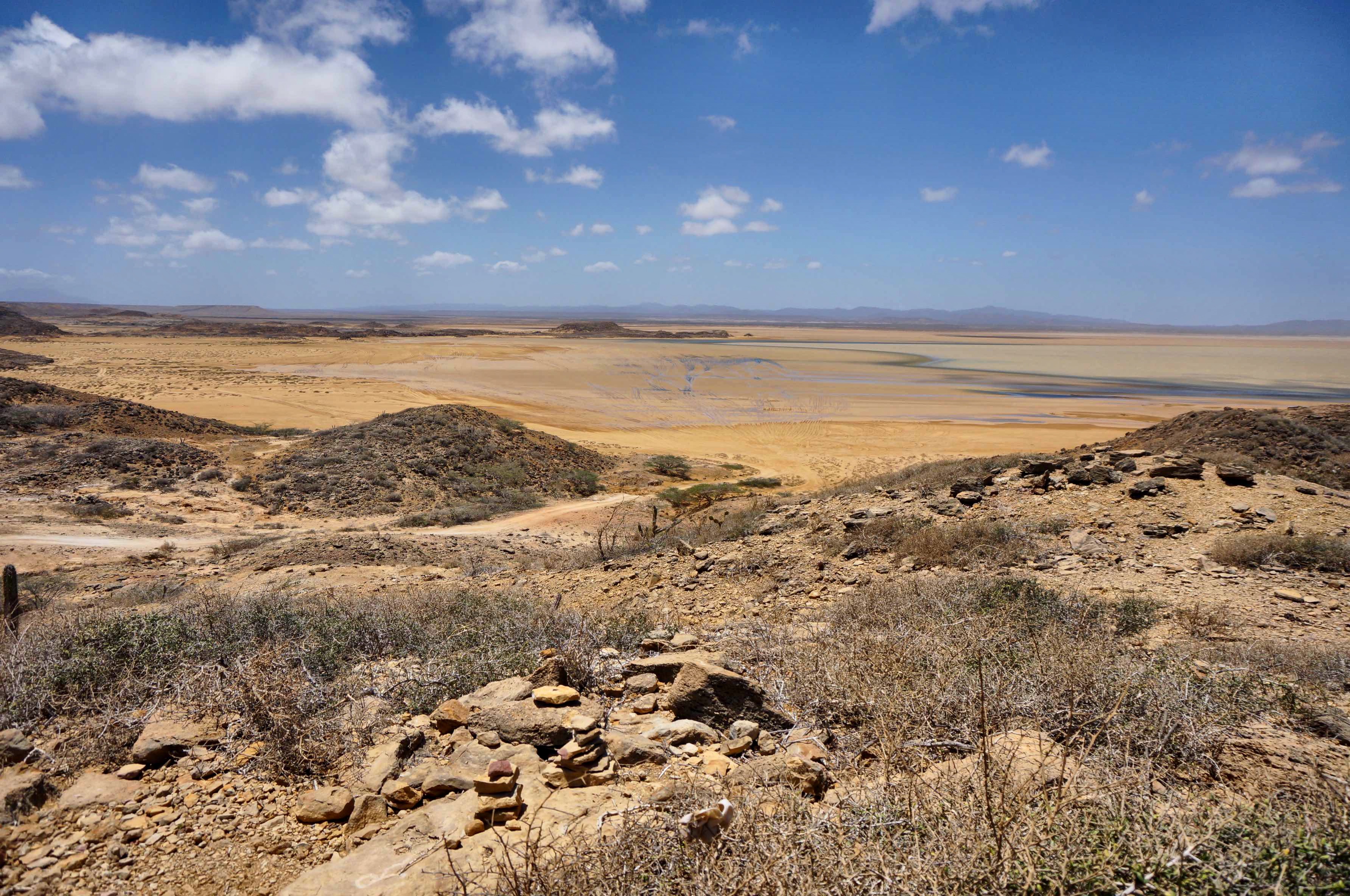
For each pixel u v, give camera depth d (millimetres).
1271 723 4477
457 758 4211
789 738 4469
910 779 3197
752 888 2580
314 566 15742
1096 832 2682
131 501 26422
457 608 8539
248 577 15094
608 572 12688
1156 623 7305
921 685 4656
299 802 3916
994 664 4992
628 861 2875
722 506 23781
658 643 6602
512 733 4398
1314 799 3098
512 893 2764
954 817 2811
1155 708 4176
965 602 7617
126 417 37875
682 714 4824
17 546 18469
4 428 33312
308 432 42438
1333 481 17672
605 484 35656
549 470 36344
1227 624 7191
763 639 6641
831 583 10125
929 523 11945
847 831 2971
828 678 5020
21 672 5148
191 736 4461
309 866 3432
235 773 4199
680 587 10969
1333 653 6016
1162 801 3105
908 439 46656
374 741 4578
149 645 5941
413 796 3934
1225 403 62500
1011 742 3742
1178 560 9727
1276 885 2285
